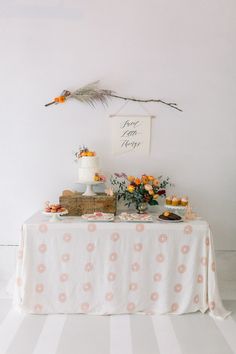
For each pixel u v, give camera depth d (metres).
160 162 2.66
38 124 2.62
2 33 2.55
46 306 2.08
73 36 2.57
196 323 1.99
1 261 2.67
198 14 2.57
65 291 2.09
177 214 2.38
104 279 2.10
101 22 2.57
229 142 2.64
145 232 2.09
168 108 2.63
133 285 2.10
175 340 1.80
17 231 2.67
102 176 2.44
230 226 2.68
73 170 2.64
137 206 2.41
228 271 2.67
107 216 2.19
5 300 2.27
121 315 2.08
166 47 2.59
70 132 2.63
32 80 2.59
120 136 2.64
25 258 2.06
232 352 1.70
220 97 2.62
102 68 2.60
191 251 2.10
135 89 2.62
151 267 2.10
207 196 2.67
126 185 2.65
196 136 2.64
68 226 2.07
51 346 1.73
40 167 2.64
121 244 2.09
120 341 1.78
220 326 1.96
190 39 2.59
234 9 2.56
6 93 2.59
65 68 2.59
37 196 2.66
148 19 2.57
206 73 2.61
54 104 2.61
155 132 2.64
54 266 2.08
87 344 1.75
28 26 2.55
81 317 2.04
